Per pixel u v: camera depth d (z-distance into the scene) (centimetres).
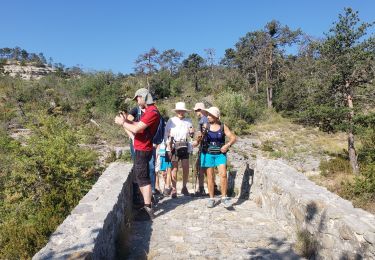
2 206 1095
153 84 5775
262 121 3944
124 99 4028
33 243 659
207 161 661
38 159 1243
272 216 613
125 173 645
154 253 467
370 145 1387
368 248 349
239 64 5844
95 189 536
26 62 10638
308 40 4597
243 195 798
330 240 415
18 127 2959
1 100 3744
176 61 8062
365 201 950
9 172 1323
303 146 2841
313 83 2167
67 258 312
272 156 2466
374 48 1989
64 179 1267
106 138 2727
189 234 538
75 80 4956
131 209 642
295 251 479
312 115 2142
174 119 757
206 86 5975
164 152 799
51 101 3884
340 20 2048
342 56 2008
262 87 5147
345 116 2014
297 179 600
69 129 1424
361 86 2083
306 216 476
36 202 1123
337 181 1521
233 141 652
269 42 4919
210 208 669
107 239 414
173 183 761
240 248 490
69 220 405
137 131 550
